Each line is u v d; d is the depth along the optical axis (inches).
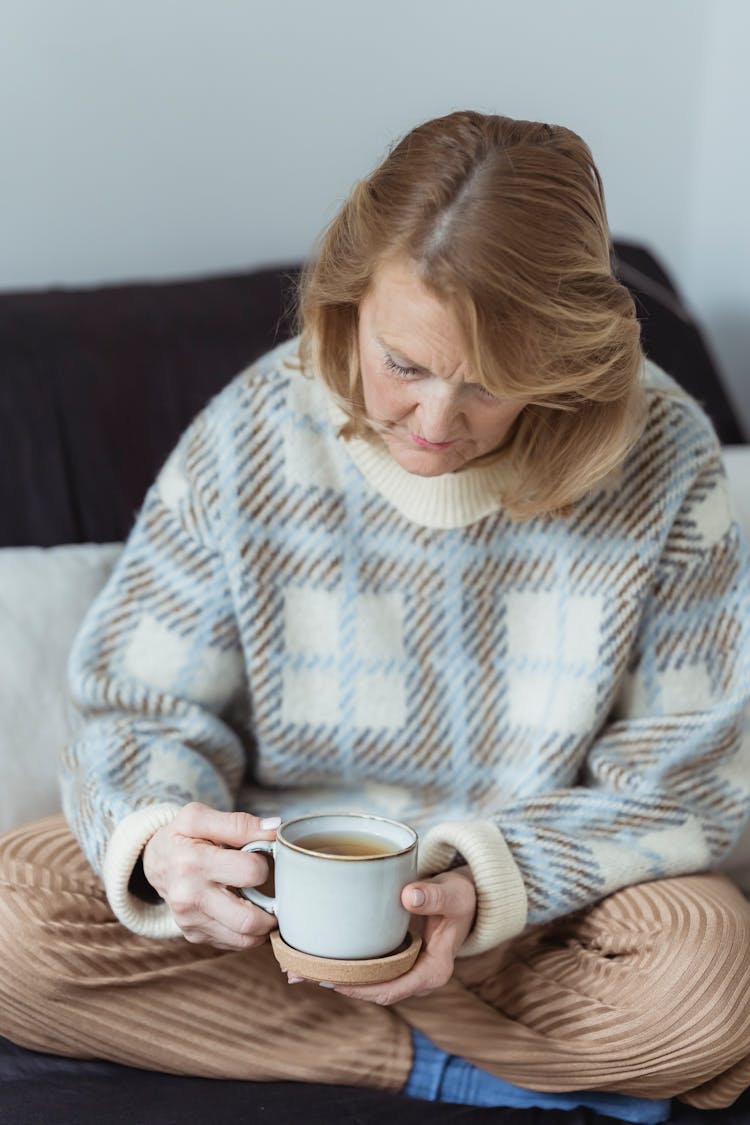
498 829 44.3
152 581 49.8
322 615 49.5
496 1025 44.4
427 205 38.4
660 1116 43.6
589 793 47.0
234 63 73.6
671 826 47.1
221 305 64.4
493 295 37.9
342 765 50.6
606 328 40.3
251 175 75.4
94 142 71.3
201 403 61.8
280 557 49.3
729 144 84.9
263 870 39.8
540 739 48.9
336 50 76.0
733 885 48.7
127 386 60.9
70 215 71.6
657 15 83.7
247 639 49.0
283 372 50.1
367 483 49.1
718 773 49.1
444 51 78.7
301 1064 44.1
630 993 42.6
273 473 49.3
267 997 44.4
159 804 43.3
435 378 39.6
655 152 86.2
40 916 42.7
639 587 48.4
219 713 51.5
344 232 41.6
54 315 61.2
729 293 86.4
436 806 51.1
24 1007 42.3
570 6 81.4
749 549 51.3
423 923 43.1
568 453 45.0
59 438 59.5
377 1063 44.8
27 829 48.1
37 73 69.3
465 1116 42.9
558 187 39.2
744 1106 45.0
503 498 47.5
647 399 49.7
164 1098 41.9
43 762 53.3
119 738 47.3
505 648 49.9
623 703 50.4
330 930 36.5
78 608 55.5
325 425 49.6
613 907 45.4
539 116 82.3
